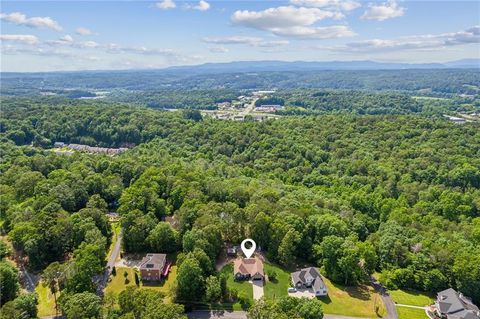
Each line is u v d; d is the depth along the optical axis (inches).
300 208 4707.2
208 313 3366.1
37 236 3939.5
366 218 5270.7
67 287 3262.8
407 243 4234.7
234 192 5064.0
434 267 3981.3
